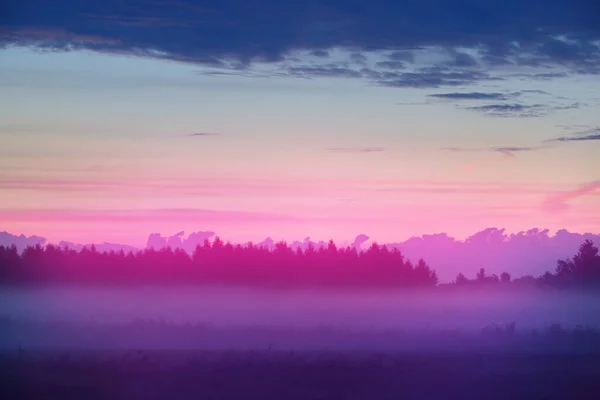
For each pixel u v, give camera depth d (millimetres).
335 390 40188
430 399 38219
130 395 38594
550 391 40250
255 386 40938
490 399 38281
